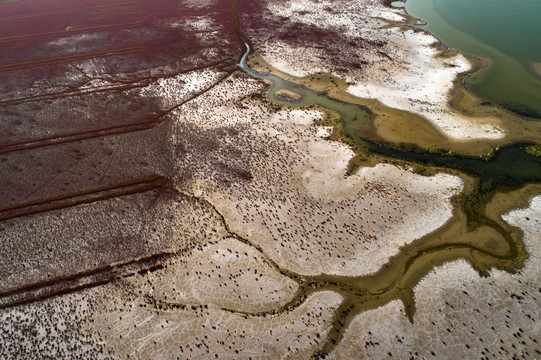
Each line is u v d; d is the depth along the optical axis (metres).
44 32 34.44
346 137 20.78
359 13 36.50
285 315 12.98
